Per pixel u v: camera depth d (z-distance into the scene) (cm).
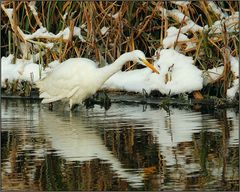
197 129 1212
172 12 1564
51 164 999
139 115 1359
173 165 988
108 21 1580
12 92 1576
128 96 1513
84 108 1473
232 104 1426
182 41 1525
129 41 1542
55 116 1367
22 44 1617
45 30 1585
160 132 1189
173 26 1566
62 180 924
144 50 1576
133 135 1173
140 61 1377
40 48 1562
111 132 1200
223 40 1469
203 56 1508
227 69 1448
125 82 1522
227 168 966
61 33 1571
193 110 1412
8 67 1587
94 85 1428
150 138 1149
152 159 1019
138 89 1505
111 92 1530
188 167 977
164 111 1403
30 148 1095
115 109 1442
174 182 909
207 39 1484
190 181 912
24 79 1568
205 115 1348
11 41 1622
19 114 1388
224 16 1550
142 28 1544
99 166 990
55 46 1582
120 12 1540
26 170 973
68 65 1443
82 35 1583
